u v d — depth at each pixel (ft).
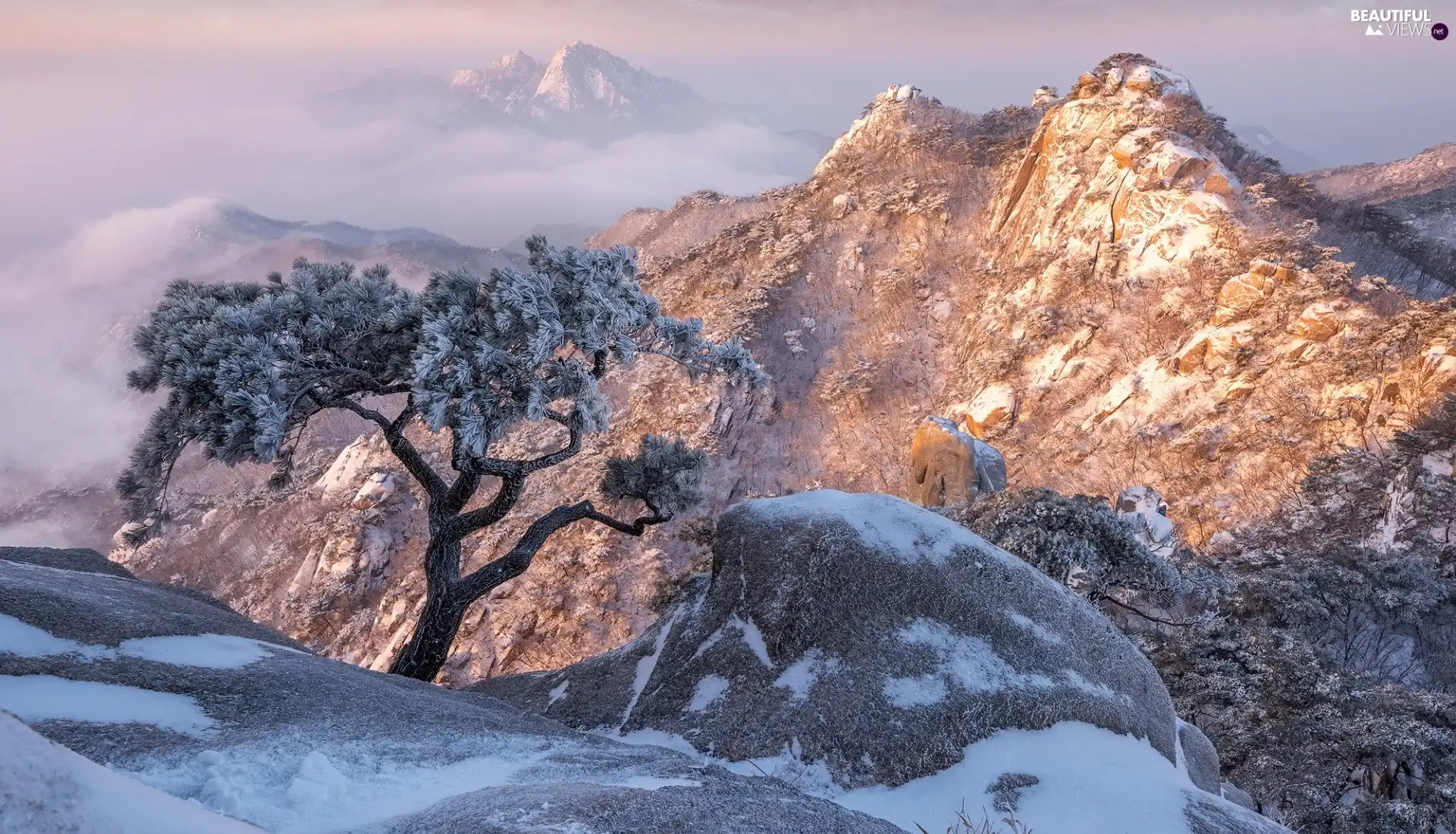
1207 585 62.08
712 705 23.08
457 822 11.62
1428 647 60.75
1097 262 173.88
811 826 14.17
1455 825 35.12
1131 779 20.65
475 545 161.58
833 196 248.93
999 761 20.51
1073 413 153.17
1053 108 201.57
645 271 271.28
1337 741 40.16
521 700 27.76
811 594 23.85
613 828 11.82
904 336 195.42
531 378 36.06
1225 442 128.77
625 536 151.84
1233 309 145.28
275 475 38.88
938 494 101.65
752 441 178.91
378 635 159.33
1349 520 93.09
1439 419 93.25
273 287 40.68
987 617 23.39
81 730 14.42
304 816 12.90
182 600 26.21
